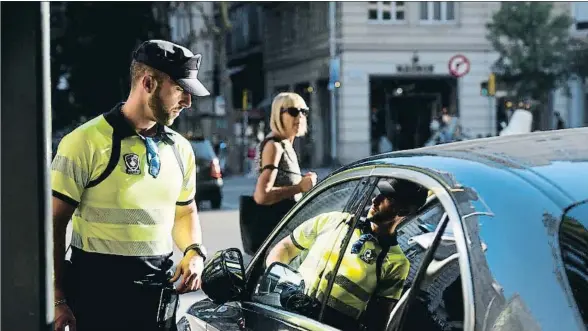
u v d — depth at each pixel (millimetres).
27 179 2842
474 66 35250
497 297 2365
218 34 38312
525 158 2725
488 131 35219
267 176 6844
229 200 21859
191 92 3936
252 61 46438
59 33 34594
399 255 2959
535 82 31328
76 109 35375
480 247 2477
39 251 2857
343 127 34906
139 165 3971
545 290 2291
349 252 3229
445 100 36062
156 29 35562
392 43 34938
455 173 2746
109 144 3936
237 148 36438
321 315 3264
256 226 7184
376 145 35875
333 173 3615
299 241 3639
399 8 35094
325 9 36500
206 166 18672
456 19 35219
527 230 2408
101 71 35000
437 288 2695
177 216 4375
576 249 2350
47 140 2875
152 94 3922
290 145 6984
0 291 2885
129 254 3980
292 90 41062
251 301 3822
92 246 3980
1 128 2852
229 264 3877
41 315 2865
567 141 2934
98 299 3988
